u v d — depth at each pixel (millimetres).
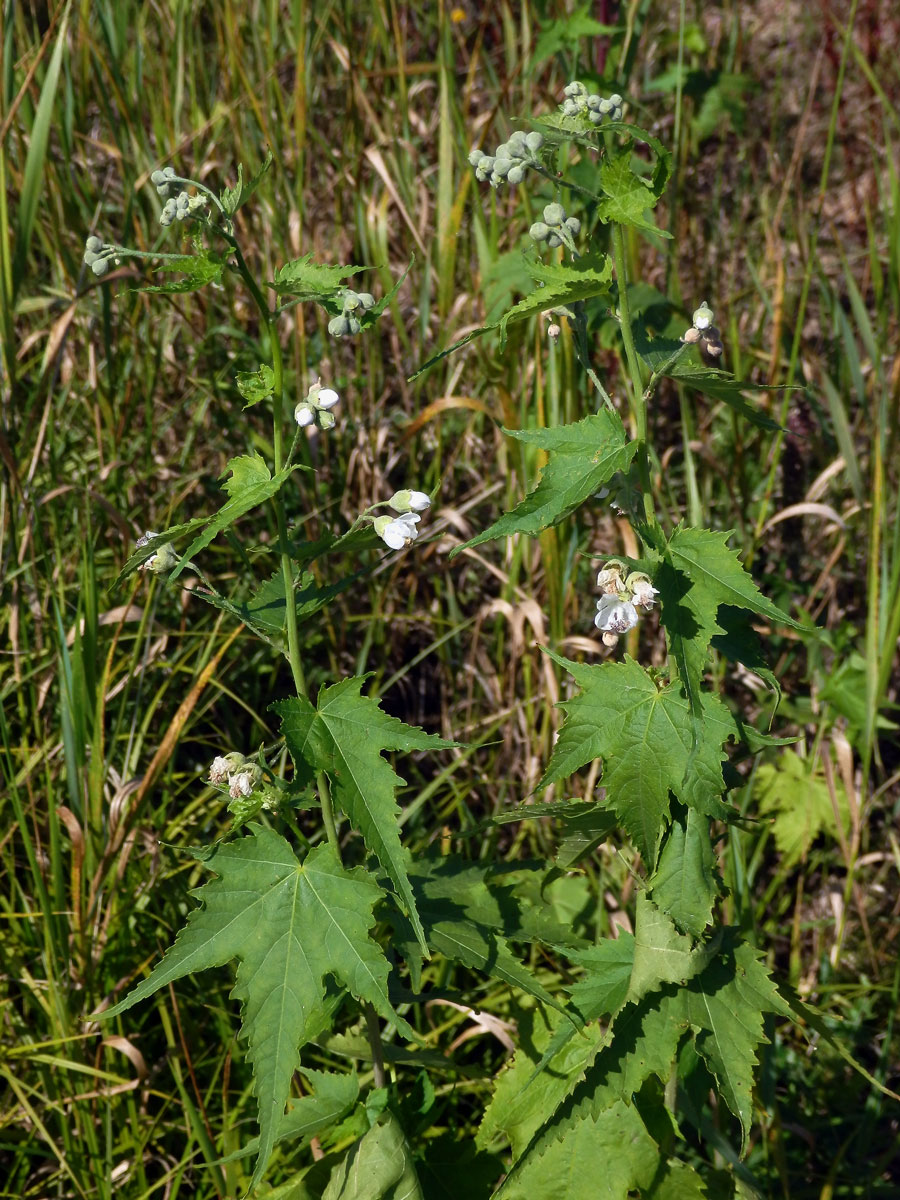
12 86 3205
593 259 1754
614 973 1995
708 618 1705
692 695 1658
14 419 3164
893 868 3318
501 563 3621
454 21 4285
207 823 2945
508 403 3141
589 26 3326
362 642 3557
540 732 3256
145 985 1778
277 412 1823
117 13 3900
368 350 3693
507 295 3275
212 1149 2463
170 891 2854
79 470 3572
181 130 4148
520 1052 2209
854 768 3424
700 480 3703
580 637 3078
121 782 2857
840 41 5020
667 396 3785
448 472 3553
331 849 1868
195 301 3865
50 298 3477
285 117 3951
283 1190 2178
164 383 3828
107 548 3484
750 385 1807
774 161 4520
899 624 3059
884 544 3273
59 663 2734
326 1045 2307
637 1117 2096
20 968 2721
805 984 3072
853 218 4578
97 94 3777
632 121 3926
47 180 3662
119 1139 2568
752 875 3000
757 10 5453
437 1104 2656
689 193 4215
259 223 3855
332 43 3932
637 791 1812
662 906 1866
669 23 5027
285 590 1945
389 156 3922
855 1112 2859
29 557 3250
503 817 2014
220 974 2797
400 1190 2045
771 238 4035
